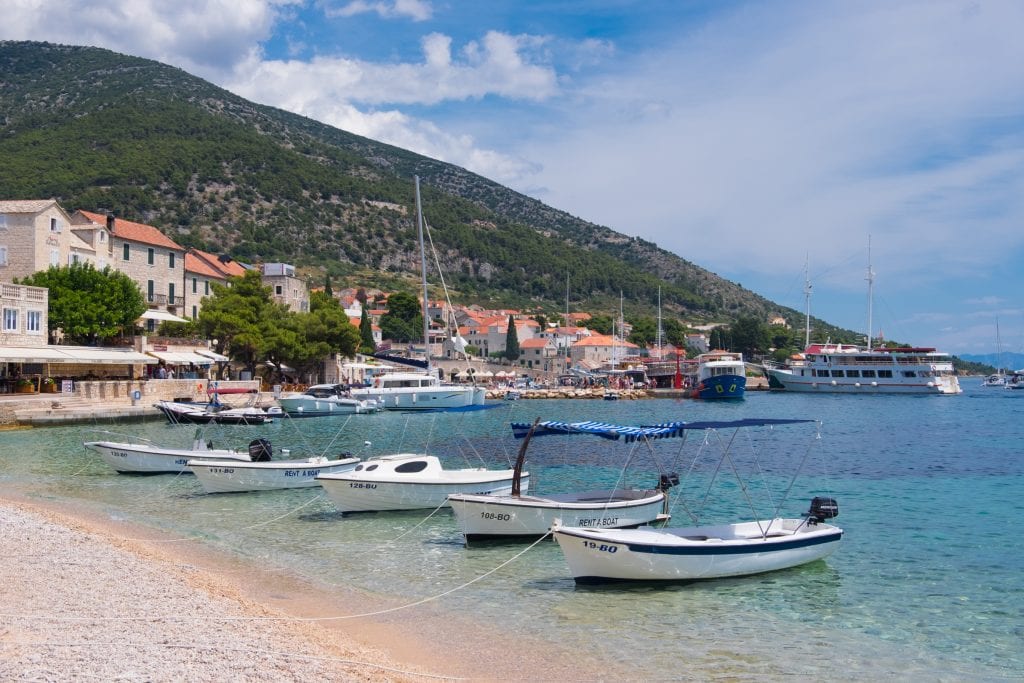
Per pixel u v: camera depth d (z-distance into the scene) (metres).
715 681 15.14
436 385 86.75
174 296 98.81
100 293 76.19
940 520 30.86
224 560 23.47
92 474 40.25
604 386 149.75
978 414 97.56
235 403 79.88
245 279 96.75
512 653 16.25
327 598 19.78
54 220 78.00
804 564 23.02
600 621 18.50
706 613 19.25
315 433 61.97
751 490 37.78
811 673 15.70
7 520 26.16
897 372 147.25
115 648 14.46
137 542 24.98
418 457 32.19
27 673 12.97
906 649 17.09
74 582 19.02
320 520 29.80
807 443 60.31
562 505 25.70
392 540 26.64
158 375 79.12
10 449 48.50
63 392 66.31
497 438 58.97
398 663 15.24
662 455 50.69
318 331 100.88
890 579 22.42
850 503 34.59
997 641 17.62
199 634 15.62
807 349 161.50
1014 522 30.42
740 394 126.94
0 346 63.69
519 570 22.94
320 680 13.62
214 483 34.84
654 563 20.78
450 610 19.11
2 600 17.31
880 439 64.12
